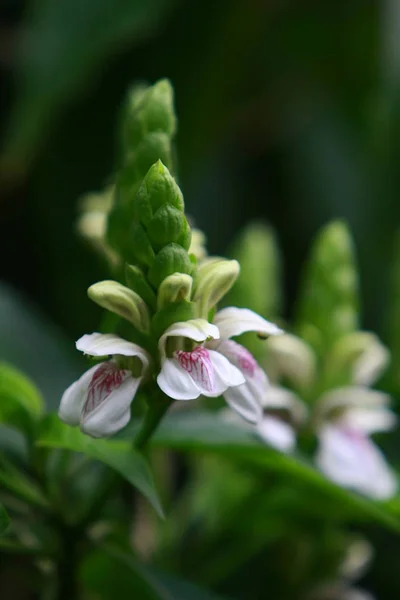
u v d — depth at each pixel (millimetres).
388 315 572
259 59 640
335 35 649
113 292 404
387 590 557
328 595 515
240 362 407
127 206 435
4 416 442
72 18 549
